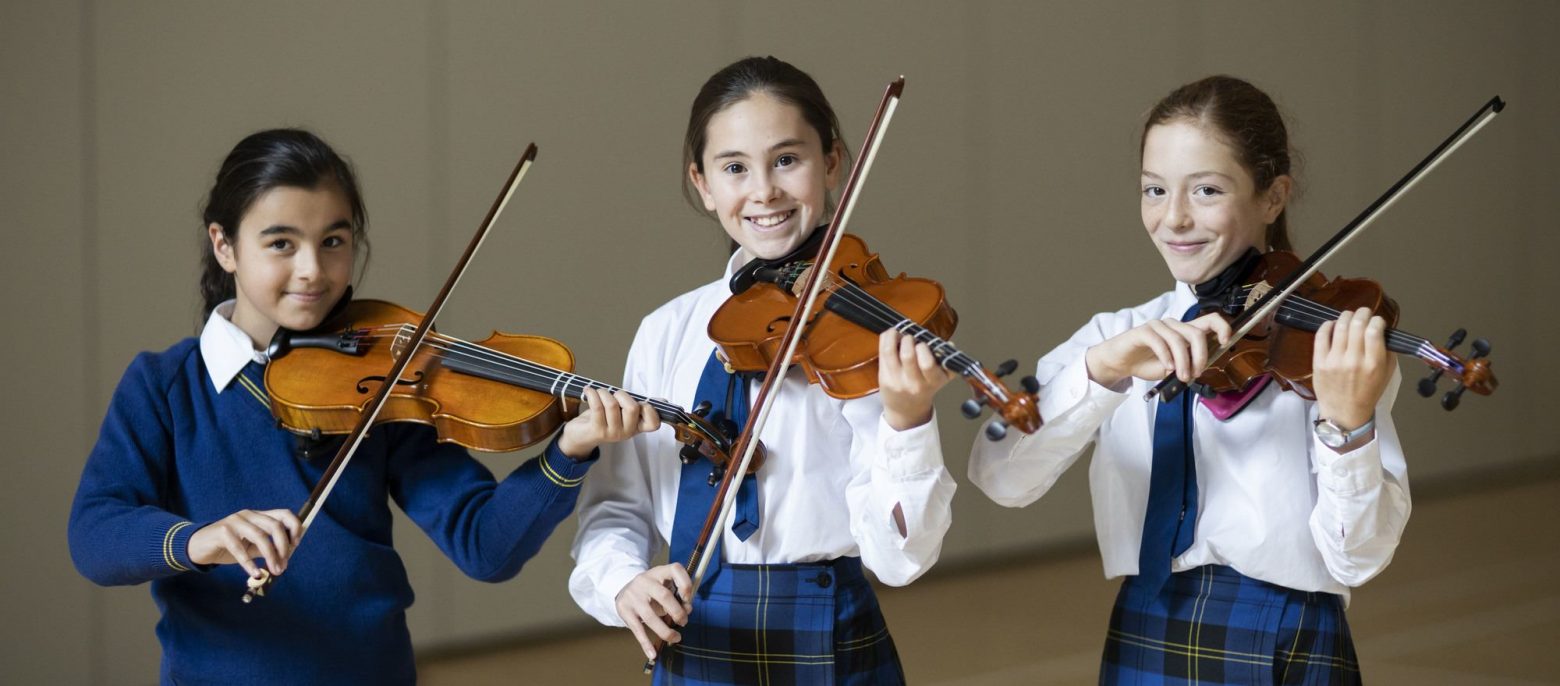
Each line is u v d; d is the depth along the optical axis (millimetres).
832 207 3180
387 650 2850
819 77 7836
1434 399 10414
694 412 2848
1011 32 8562
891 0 8094
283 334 2973
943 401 8391
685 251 7461
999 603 7555
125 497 2758
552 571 7121
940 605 7543
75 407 5852
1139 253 9211
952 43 8344
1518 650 6285
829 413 2916
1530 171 10961
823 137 3041
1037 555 8766
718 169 2990
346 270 2930
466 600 6828
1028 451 2844
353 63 6422
